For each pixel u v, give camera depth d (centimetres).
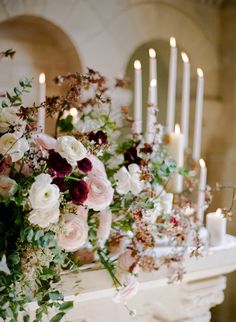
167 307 176
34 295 131
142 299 173
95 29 260
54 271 134
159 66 321
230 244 173
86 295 146
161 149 169
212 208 303
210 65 302
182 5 287
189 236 161
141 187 144
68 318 160
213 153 307
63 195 130
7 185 126
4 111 133
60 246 132
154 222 152
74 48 257
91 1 257
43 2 244
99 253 148
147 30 277
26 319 129
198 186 176
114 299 148
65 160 128
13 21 252
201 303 175
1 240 128
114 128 162
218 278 177
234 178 297
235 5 294
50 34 262
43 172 130
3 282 125
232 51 298
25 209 126
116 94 264
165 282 159
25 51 256
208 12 297
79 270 144
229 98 302
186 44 293
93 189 133
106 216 143
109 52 265
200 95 187
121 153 161
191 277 166
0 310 124
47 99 154
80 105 164
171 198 154
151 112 171
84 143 138
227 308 290
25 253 128
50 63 263
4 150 127
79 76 157
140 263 147
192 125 306
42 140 134
